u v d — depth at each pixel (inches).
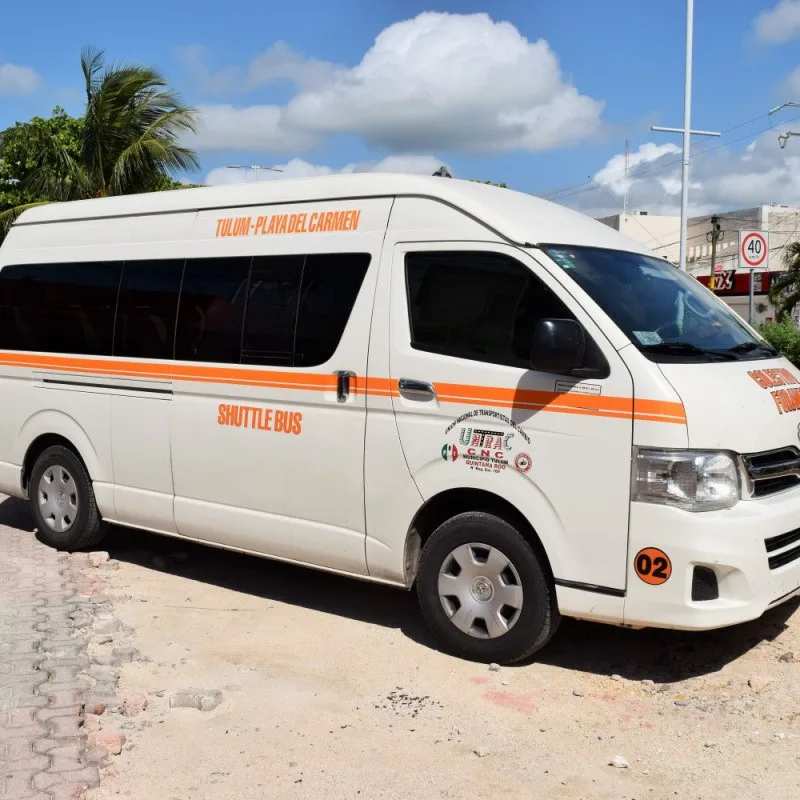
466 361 196.7
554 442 184.9
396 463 205.9
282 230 231.1
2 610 225.6
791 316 1234.6
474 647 199.0
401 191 212.2
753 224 2129.7
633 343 181.9
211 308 241.0
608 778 152.9
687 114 973.2
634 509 177.3
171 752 160.9
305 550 224.2
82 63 757.9
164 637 215.2
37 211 294.4
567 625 222.8
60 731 161.9
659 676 193.5
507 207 207.2
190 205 252.4
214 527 241.8
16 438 292.2
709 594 176.6
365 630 221.0
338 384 213.9
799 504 188.2
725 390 183.5
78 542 279.4
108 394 264.4
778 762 156.6
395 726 171.5
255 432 230.2
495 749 162.9
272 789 149.3
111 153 788.6
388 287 209.6
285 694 185.0
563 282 189.6
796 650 201.5
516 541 192.2
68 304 277.1
